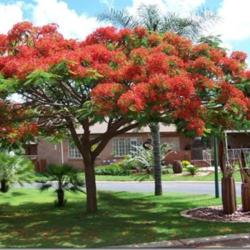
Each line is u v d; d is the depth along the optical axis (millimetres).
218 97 12766
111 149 44406
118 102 11359
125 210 16953
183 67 12805
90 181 16328
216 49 14352
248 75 13695
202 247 10906
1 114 14031
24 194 21719
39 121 15617
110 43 14781
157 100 11602
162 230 12781
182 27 21453
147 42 14508
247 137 45250
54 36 14312
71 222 14625
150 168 36188
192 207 17281
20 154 24156
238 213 15039
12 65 12406
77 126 19031
